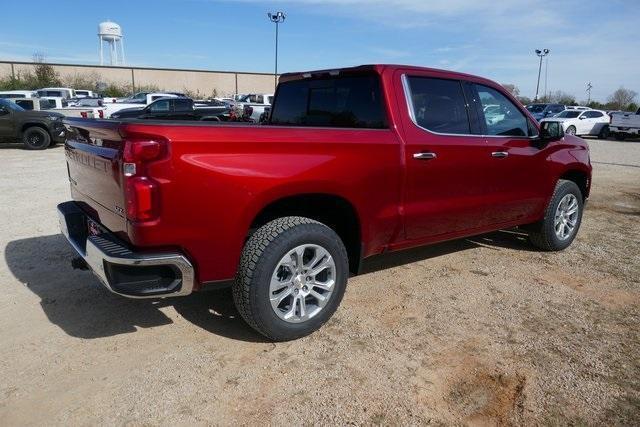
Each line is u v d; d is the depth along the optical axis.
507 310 4.02
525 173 4.90
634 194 9.41
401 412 2.74
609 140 25.27
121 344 3.41
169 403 2.79
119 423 2.62
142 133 2.77
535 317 3.90
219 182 2.96
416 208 4.01
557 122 4.96
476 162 4.38
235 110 22.22
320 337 3.53
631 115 24.09
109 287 2.94
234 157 3.00
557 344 3.48
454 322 3.79
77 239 3.62
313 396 2.87
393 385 2.98
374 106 3.95
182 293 3.02
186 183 2.87
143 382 2.97
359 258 3.81
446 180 4.18
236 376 3.05
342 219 3.86
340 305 4.06
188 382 2.98
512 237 6.14
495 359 3.28
